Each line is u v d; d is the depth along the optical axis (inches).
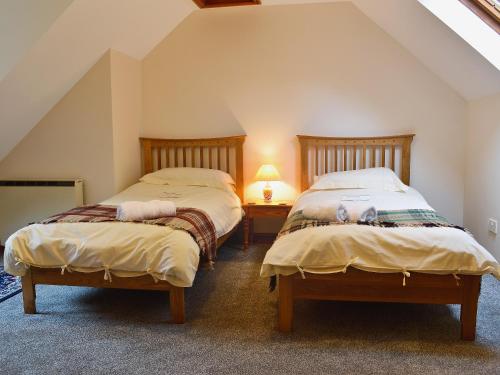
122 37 146.3
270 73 163.8
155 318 94.4
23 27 116.5
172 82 169.3
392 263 80.4
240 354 77.8
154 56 169.0
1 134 143.6
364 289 84.1
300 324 90.7
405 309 98.5
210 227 109.8
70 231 95.6
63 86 145.5
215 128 169.0
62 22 117.1
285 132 164.9
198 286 115.8
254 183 168.6
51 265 93.8
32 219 152.8
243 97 166.1
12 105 133.9
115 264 90.3
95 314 97.0
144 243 90.0
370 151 160.2
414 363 74.1
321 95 161.5
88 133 151.3
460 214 157.9
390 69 156.7
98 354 78.3
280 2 158.6
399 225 90.0
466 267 78.4
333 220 93.9
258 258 144.1
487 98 134.0
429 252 80.1
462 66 130.8
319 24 159.5
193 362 75.1
